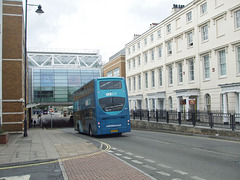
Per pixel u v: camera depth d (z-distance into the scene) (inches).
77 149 484.4
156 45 1402.6
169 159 360.8
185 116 836.6
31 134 930.1
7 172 307.4
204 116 751.1
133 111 1295.5
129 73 1802.4
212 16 962.1
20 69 912.3
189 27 1108.5
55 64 2337.6
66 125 2020.2
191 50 1096.8
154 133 837.8
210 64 973.2
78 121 964.0
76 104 1015.0
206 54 1001.5
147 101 1529.3
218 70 932.6
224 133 614.5
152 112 1082.7
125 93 727.1
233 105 843.4
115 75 2089.1
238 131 575.5
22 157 395.5
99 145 543.2
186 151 424.8
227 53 888.3
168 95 1280.8
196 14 1061.1
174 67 1226.6
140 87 1648.6
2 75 894.4
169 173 280.1
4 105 890.7
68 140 663.1
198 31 1048.2
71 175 280.8
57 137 773.3
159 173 281.0
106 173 285.6
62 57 2507.4
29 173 299.0
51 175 285.9
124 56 1973.4
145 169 303.3
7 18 915.4
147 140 614.9
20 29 923.4
